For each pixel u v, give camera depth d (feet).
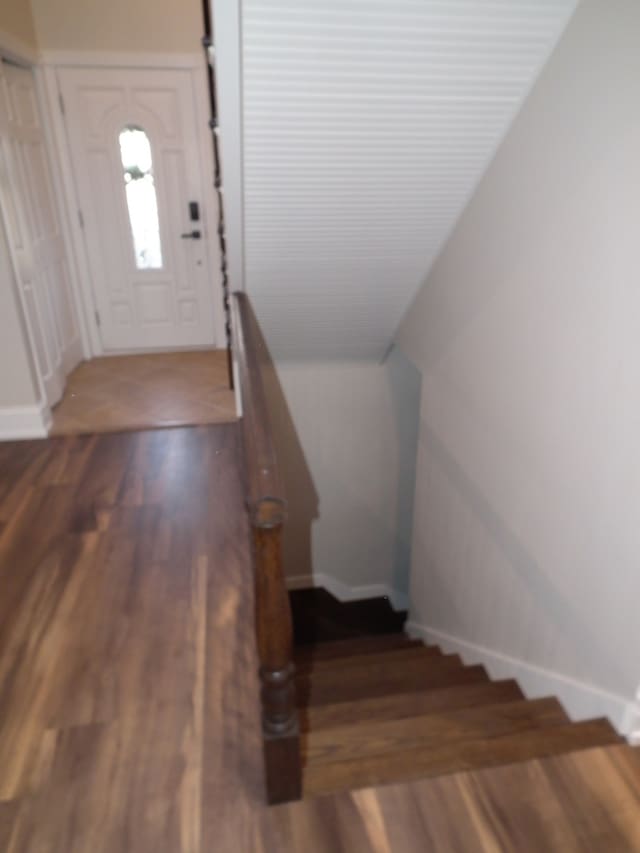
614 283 5.15
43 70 12.10
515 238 7.02
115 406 12.04
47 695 5.69
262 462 3.93
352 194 8.18
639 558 5.09
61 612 6.72
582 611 6.06
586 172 5.52
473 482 8.89
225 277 10.86
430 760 5.32
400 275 10.25
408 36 6.09
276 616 4.05
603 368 5.38
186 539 8.05
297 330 12.04
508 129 7.13
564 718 6.31
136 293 14.55
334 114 6.93
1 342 10.17
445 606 10.76
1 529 8.26
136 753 5.16
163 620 6.63
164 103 12.84
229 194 8.03
